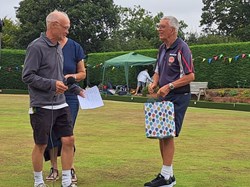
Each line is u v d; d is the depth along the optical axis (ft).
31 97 14.48
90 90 17.07
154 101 16.14
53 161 16.97
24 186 15.78
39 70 14.42
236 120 39.68
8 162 19.67
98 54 95.45
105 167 19.08
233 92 65.10
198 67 74.08
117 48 133.90
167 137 15.64
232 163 20.22
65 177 14.94
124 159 20.79
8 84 97.04
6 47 136.56
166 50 16.21
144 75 79.36
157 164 19.74
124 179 17.07
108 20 134.41
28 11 130.72
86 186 15.99
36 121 14.43
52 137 15.92
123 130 31.24
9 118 37.60
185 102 15.93
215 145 25.08
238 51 69.10
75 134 28.94
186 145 24.97
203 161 20.58
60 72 14.87
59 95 14.75
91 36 132.16
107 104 61.26
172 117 15.46
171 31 15.89
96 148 23.62
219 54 71.26
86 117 40.55
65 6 129.90
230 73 70.18
